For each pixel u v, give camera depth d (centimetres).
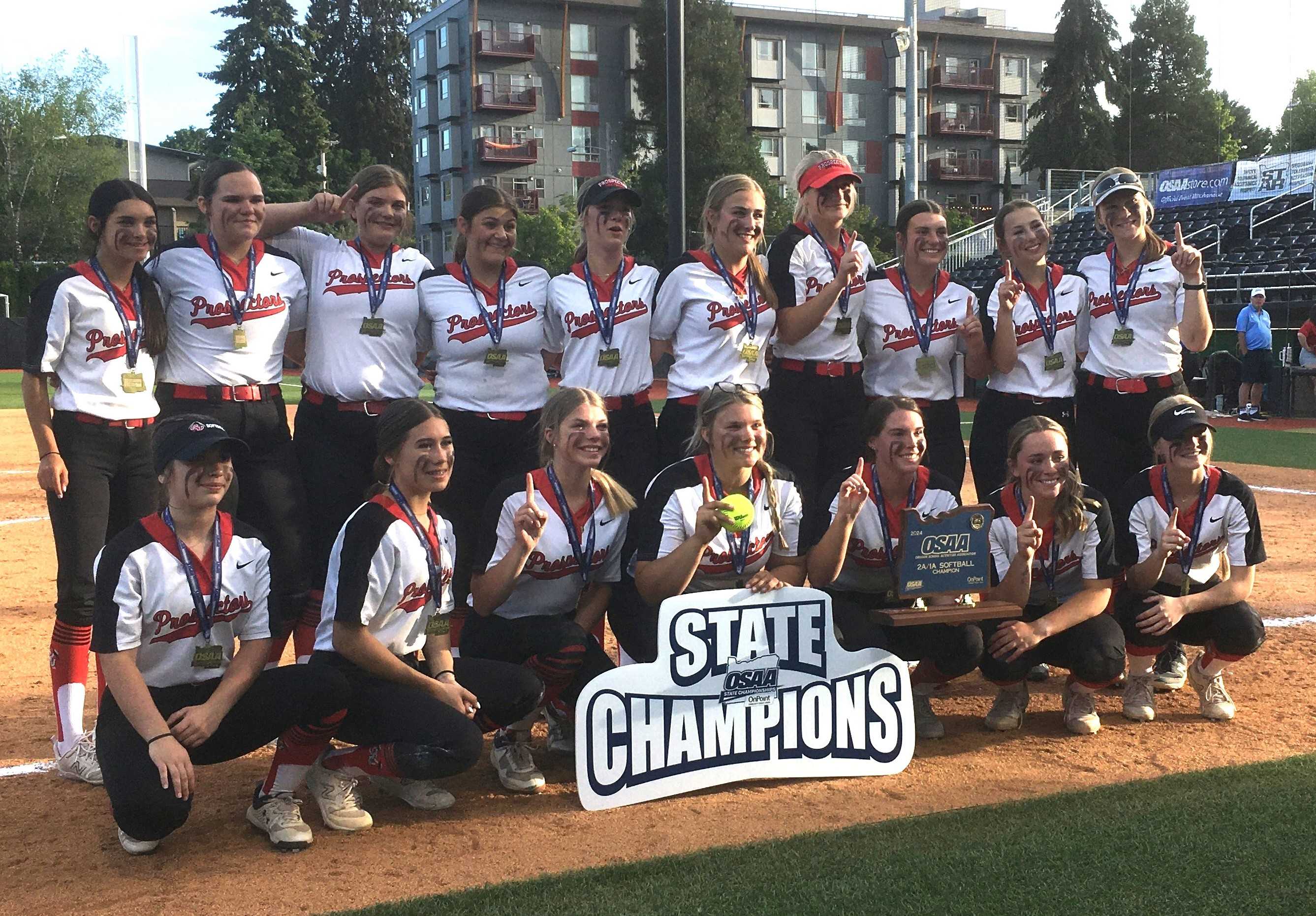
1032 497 507
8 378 3541
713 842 399
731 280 556
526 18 5081
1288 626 702
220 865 387
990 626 508
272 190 5034
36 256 5441
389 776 423
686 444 554
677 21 833
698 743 452
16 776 475
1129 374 597
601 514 479
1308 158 2912
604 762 436
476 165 5119
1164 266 590
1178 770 462
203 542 402
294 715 400
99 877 378
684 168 846
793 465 577
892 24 5488
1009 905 331
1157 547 525
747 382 561
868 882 349
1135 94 6234
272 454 505
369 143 6303
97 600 386
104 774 385
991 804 427
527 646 469
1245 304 2517
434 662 441
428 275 550
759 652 459
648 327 565
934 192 5794
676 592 459
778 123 5375
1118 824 392
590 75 5194
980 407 621
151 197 474
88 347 469
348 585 411
